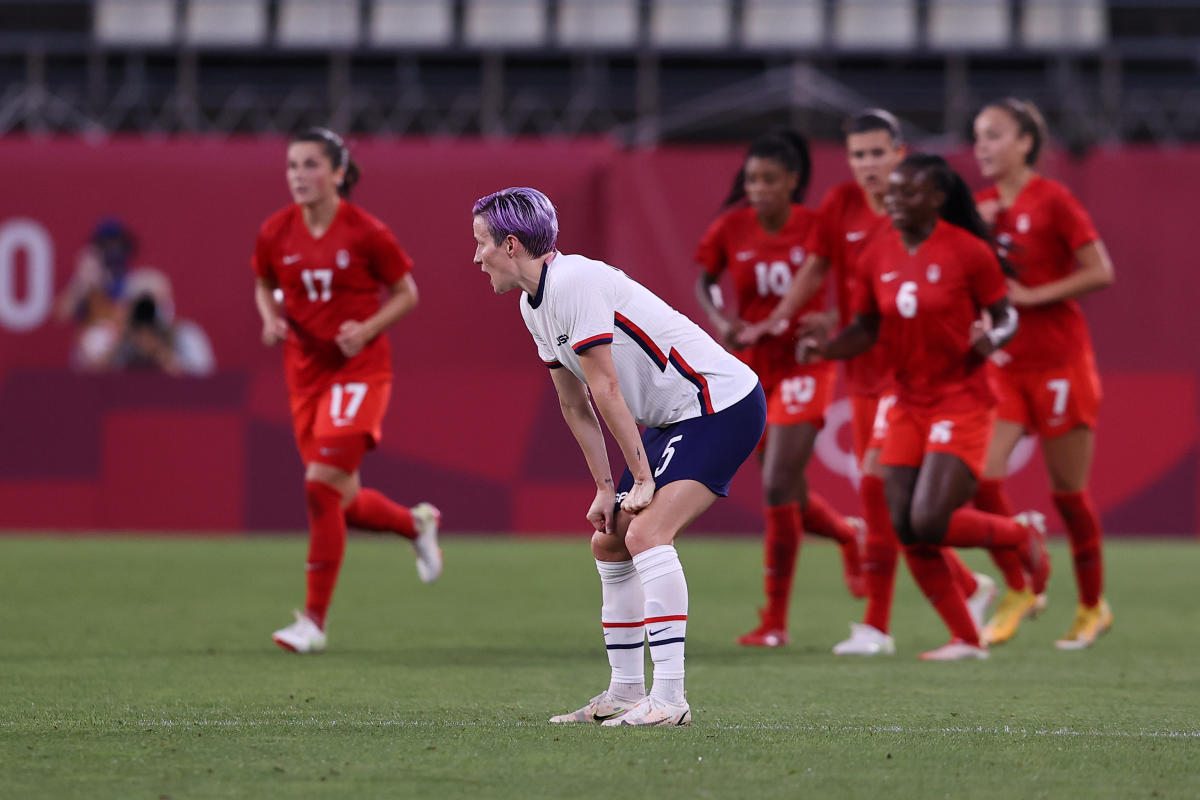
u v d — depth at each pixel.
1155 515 43.03
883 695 17.45
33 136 51.00
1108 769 12.40
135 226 46.34
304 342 22.94
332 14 56.72
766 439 24.00
